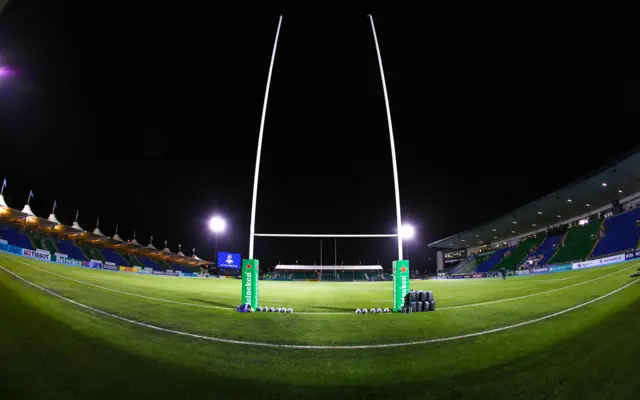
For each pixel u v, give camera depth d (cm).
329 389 415
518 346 576
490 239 7056
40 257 3158
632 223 3578
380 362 515
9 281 884
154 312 852
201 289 1922
